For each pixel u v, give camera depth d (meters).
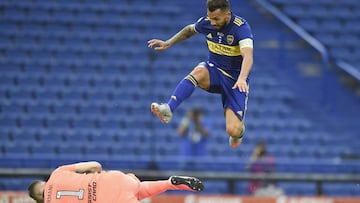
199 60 62.00
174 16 64.94
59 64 59.44
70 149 53.53
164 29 63.78
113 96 57.94
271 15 66.25
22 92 57.06
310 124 59.06
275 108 59.78
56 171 27.08
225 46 24.73
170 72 60.75
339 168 49.78
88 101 57.31
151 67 60.53
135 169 47.12
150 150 54.28
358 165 49.44
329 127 59.28
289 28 65.06
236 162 47.31
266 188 44.06
